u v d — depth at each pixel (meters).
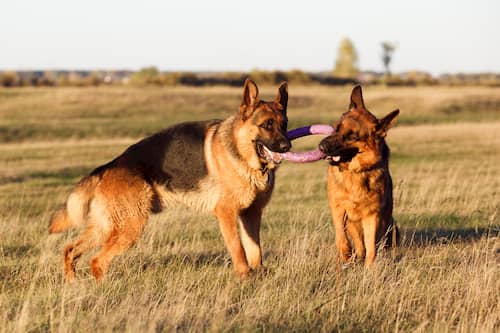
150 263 9.70
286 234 11.60
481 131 35.28
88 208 9.32
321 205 15.39
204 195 9.08
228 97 58.09
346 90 70.69
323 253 9.50
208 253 10.48
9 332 6.61
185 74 79.50
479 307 7.18
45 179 21.52
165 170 9.18
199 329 6.54
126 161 9.23
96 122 41.94
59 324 6.71
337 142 8.49
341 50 121.38
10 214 15.05
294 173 22.44
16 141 35.16
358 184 8.67
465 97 58.06
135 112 49.75
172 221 13.01
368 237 8.91
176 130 9.36
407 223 12.72
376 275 8.04
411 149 29.05
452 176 19.81
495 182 18.36
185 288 8.07
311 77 85.75
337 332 6.71
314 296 7.73
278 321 6.87
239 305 7.39
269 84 79.31
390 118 8.48
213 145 9.01
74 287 8.06
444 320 6.77
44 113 47.41
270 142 8.61
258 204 9.17
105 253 9.08
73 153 28.34
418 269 8.56
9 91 57.03
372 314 7.05
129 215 9.10
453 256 9.45
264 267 9.10
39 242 11.32
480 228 12.08
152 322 6.38
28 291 8.10
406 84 83.50
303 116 47.28
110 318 6.76
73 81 73.88
